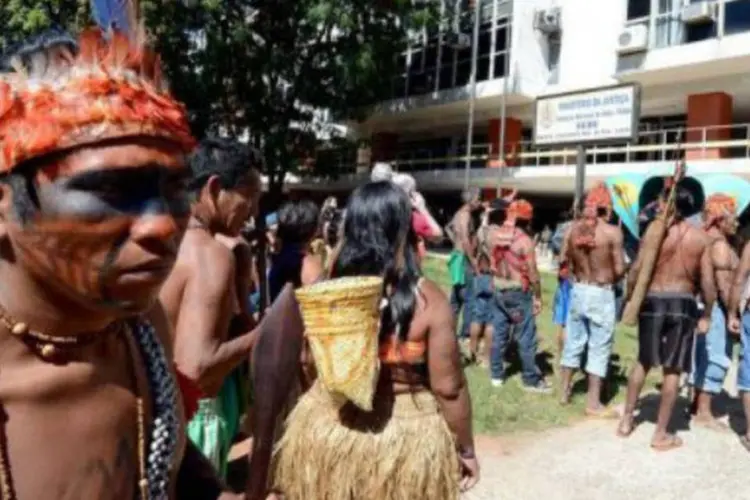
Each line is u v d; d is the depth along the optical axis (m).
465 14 25.88
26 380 0.83
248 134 23.66
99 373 0.90
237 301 2.68
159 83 0.89
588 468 4.76
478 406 5.91
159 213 0.80
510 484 4.47
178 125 0.83
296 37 21.80
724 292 5.52
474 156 26.09
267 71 21.11
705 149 19.47
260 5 21.48
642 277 5.11
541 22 23.73
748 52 17.64
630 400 5.37
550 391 6.44
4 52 0.85
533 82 24.20
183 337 2.04
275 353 1.13
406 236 2.43
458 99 25.67
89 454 0.88
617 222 9.27
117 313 0.83
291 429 2.45
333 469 2.32
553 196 27.11
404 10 21.70
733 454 5.06
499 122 26.08
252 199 2.64
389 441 2.32
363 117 24.88
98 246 0.78
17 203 0.78
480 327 7.33
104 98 0.78
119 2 0.90
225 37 20.83
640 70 19.97
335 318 2.15
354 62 21.02
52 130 0.75
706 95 19.84
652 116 22.84
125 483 0.94
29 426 0.84
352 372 2.15
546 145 11.27
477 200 8.18
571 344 6.03
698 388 5.70
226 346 2.12
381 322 2.37
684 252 4.98
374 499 2.29
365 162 31.27
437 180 26.81
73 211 0.76
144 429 0.97
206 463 1.28
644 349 5.18
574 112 10.91
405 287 2.38
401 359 2.36
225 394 2.51
